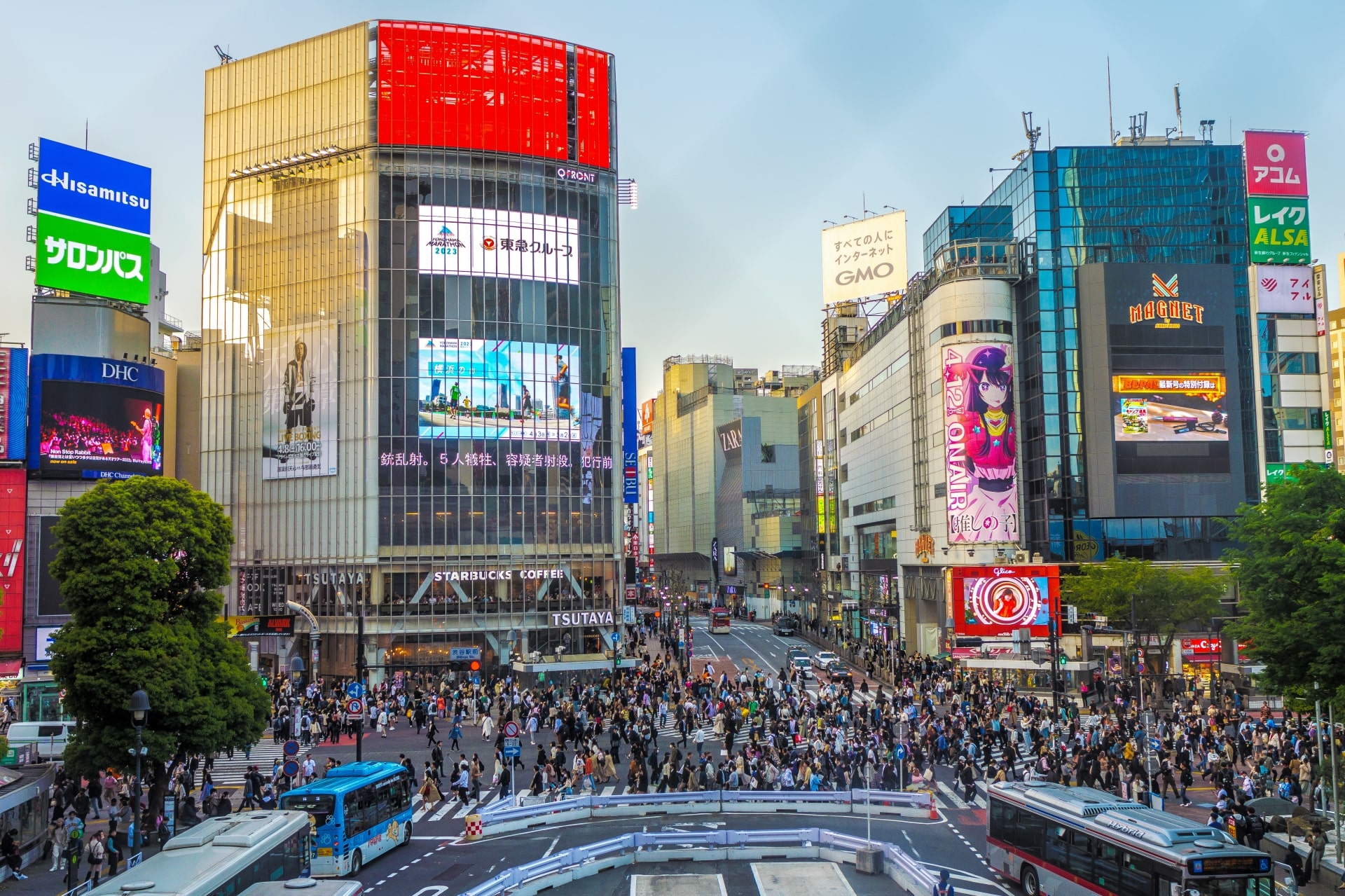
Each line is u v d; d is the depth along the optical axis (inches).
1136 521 3272.6
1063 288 3380.9
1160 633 2886.3
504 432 3440.0
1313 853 1204.5
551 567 3447.3
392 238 3400.6
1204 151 3464.6
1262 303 3368.6
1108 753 1692.9
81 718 1545.3
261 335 3528.5
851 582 4933.6
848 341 5315.0
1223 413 3307.1
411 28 3444.9
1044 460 3316.9
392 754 2076.8
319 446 3415.4
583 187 3587.6
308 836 1110.4
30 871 1304.1
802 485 6269.7
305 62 3523.6
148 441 3095.5
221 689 1598.2
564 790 1681.8
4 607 2864.2
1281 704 2399.1
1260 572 1530.5
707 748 2122.3
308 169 3486.7
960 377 3307.1
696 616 6653.5
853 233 4419.3
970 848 1384.1
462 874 1267.2
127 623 1529.3
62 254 3078.2
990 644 3011.8
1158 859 962.1
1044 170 3440.0
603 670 3211.1
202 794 1672.0
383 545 3341.5
